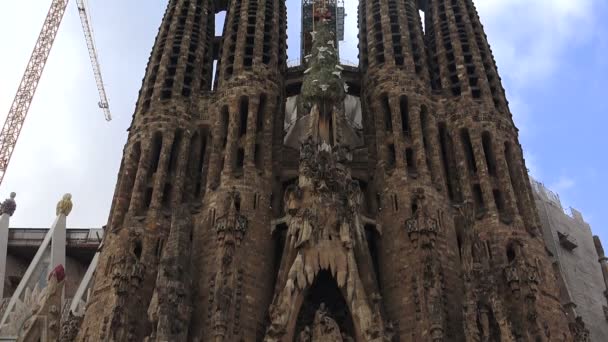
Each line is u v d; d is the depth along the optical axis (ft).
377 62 179.73
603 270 191.52
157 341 115.96
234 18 193.98
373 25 190.39
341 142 155.02
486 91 171.94
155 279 137.59
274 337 118.42
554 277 142.31
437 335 121.70
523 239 144.25
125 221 144.97
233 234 140.26
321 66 161.89
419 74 176.65
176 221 137.08
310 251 128.26
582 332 135.54
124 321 126.41
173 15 192.44
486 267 131.03
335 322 124.16
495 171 158.30
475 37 188.75
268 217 150.41
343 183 139.64
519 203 153.38
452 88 176.24
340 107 163.63
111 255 140.46
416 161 156.46
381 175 156.76
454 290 136.36
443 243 142.72
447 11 194.08
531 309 129.70
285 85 189.67
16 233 255.70
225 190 150.61
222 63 181.68
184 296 126.31
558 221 208.85
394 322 131.85
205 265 139.13
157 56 182.39
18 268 255.50
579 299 188.24
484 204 150.82
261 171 156.56
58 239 237.45
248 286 136.26
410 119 165.17
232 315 127.85
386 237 146.51
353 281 124.88
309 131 151.43
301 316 130.31
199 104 173.17
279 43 192.03
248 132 162.09
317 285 134.51
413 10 194.18
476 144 161.27
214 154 159.22
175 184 153.99
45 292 191.83
